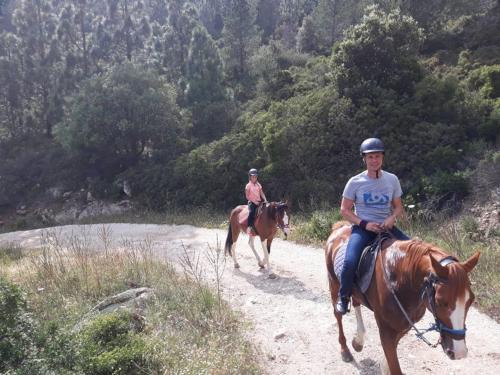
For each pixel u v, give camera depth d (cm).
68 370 477
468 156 1661
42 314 730
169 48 4106
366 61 2145
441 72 2362
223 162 2503
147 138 3156
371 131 1962
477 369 536
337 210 1499
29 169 3691
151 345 566
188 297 786
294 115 2275
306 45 4484
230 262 1127
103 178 3300
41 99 4309
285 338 650
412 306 385
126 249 1164
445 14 3238
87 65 4200
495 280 796
